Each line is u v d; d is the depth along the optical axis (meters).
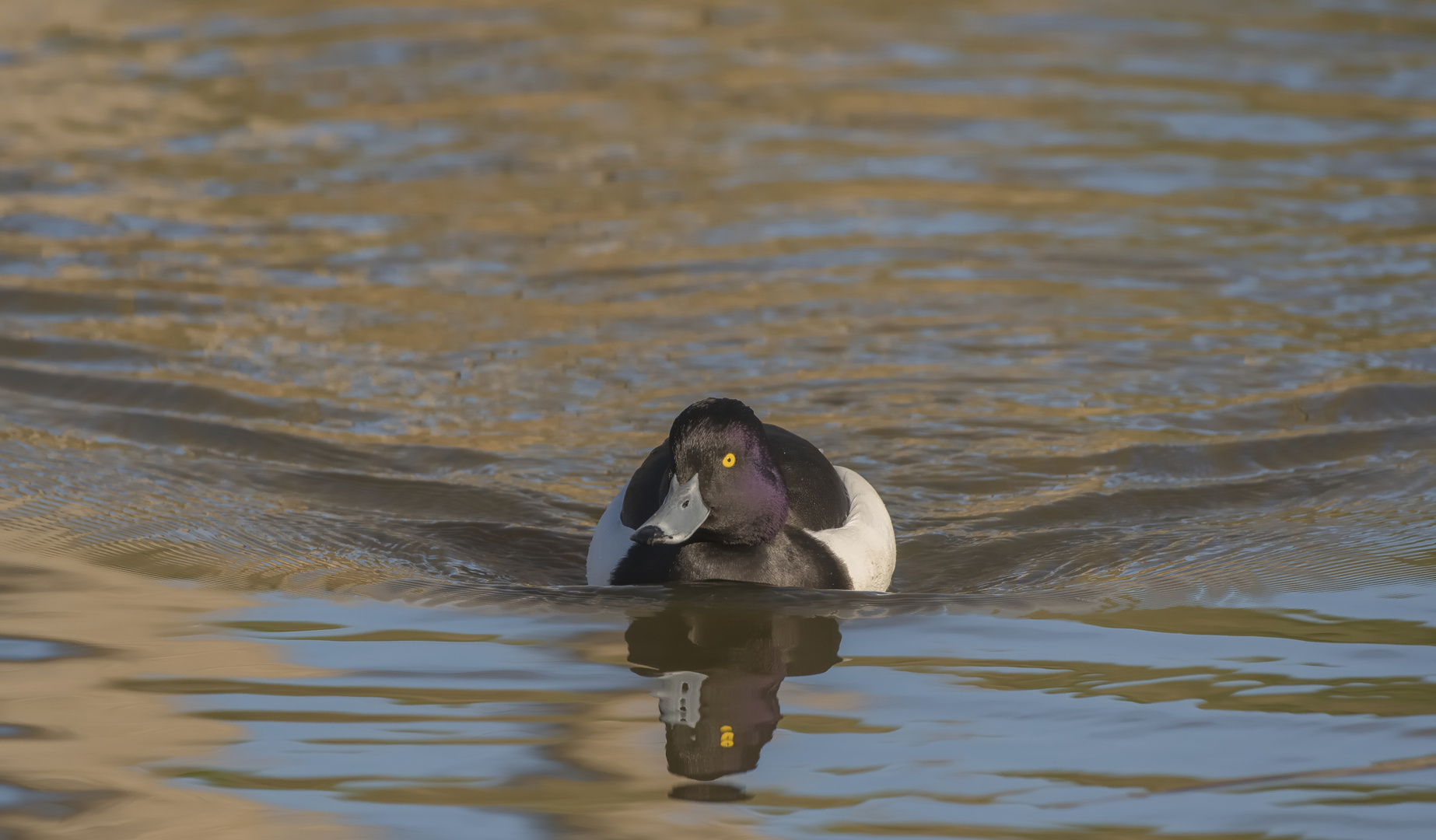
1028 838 6.32
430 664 8.09
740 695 7.74
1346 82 21.02
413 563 9.73
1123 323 13.98
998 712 7.48
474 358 13.09
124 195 16.75
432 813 6.55
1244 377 12.86
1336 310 14.18
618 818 6.52
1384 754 6.93
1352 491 10.94
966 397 12.58
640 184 17.41
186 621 8.63
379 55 22.23
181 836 6.34
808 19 24.59
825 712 7.54
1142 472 11.32
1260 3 25.28
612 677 7.98
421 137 18.75
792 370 13.00
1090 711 7.46
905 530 10.47
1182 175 17.73
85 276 14.58
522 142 18.64
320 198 16.80
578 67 21.80
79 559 9.55
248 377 12.59
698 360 13.16
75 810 6.55
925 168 17.97
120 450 11.39
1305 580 9.30
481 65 21.78
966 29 23.91
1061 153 18.44
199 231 15.83
